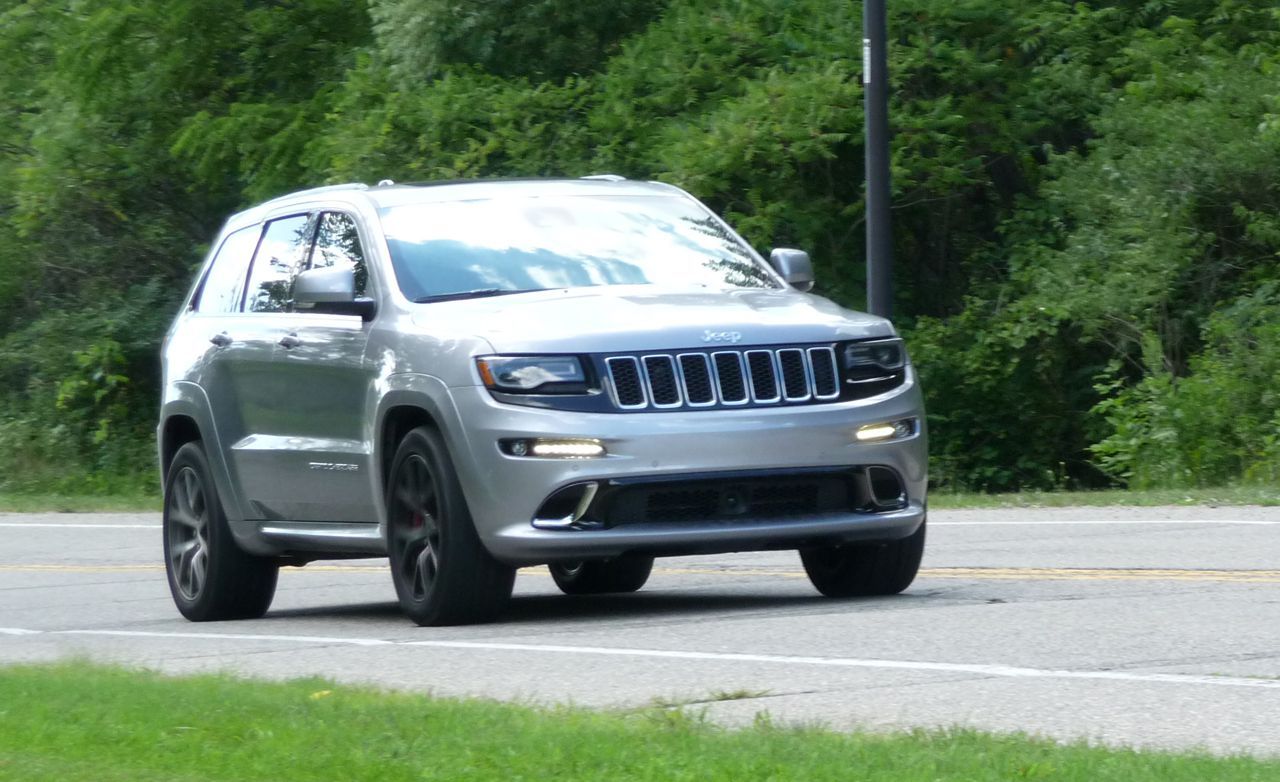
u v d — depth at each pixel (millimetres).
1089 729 11922
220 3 72938
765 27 58844
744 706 13227
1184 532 26875
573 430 18156
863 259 58594
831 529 18688
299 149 68438
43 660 18172
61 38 73938
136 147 75562
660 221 21844
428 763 10359
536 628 18703
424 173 59438
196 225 78500
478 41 62094
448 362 18875
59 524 45375
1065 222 56844
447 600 18922
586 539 18125
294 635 19781
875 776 9766
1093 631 16562
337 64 73375
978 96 57094
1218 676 13867
